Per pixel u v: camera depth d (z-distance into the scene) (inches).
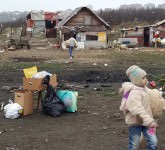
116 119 434.6
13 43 2176.4
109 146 344.2
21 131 395.2
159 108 265.0
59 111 456.8
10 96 584.7
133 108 255.8
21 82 757.3
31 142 358.0
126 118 266.8
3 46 2167.8
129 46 2256.4
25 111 457.4
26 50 1980.8
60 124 420.5
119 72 903.1
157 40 2229.3
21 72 920.3
